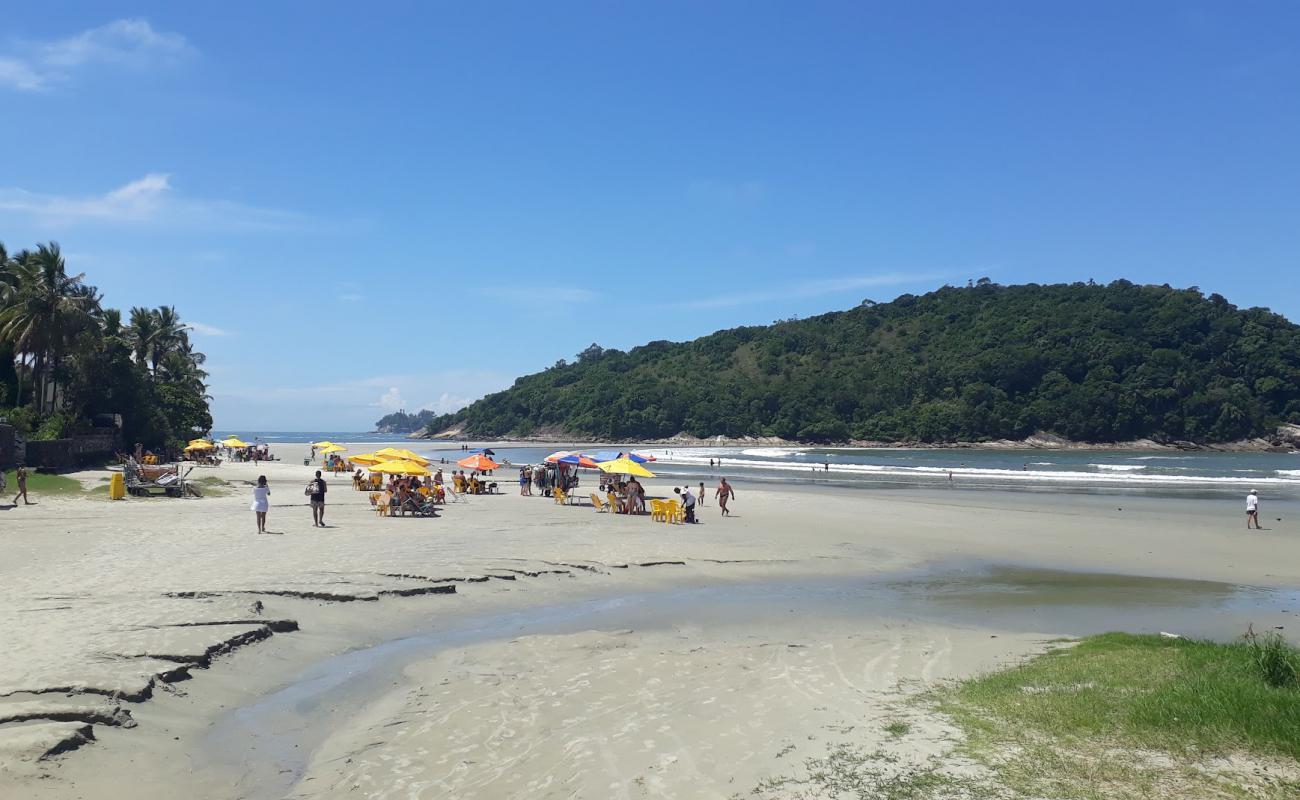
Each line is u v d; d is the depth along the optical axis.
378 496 28.45
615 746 7.08
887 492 44.53
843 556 20.48
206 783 6.46
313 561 16.22
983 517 30.44
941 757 6.32
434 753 7.08
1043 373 154.62
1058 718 7.07
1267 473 64.75
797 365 193.00
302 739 7.58
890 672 9.75
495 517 26.55
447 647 11.20
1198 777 5.63
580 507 31.22
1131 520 29.78
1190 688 7.52
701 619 13.27
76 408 51.94
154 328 74.38
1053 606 14.89
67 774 6.16
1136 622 13.53
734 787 6.02
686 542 21.56
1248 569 19.45
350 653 10.80
